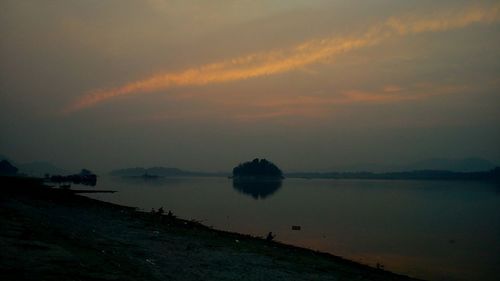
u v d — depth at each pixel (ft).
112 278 46.16
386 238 146.61
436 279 91.15
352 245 130.11
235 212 222.69
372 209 263.70
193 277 58.29
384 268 99.04
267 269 70.74
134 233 96.02
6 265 43.86
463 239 147.64
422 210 260.01
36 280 40.01
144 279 49.85
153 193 390.42
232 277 61.67
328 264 83.71
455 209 269.44
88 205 161.89
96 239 78.89
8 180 279.49
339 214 226.99
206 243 92.48
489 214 236.63
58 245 59.98
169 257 71.20
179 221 135.03
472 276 94.58
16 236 60.80
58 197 179.52
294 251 96.07
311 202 319.06
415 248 128.47
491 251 125.08
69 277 43.11
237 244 95.81
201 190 486.79
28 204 130.31
